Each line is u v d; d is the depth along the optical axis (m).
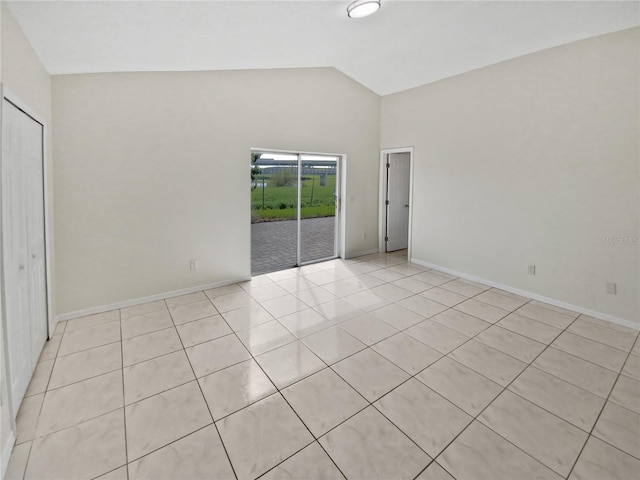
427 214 4.87
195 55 3.03
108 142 3.17
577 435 1.73
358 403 1.97
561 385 2.14
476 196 4.20
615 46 2.94
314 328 2.96
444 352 2.55
